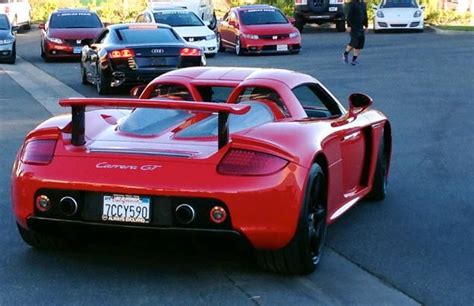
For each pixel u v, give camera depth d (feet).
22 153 17.80
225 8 151.12
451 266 18.52
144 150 16.97
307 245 17.13
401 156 32.27
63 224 16.97
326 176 18.44
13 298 16.28
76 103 16.99
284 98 19.51
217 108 16.24
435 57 73.87
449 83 56.24
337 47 87.56
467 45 84.89
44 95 51.85
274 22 83.10
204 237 16.29
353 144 21.25
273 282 17.28
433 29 107.34
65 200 16.74
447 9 133.69
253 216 16.12
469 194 25.98
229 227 16.15
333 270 18.13
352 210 23.88
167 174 16.24
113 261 18.62
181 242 17.04
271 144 16.61
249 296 16.42
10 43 75.05
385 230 21.65
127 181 16.30
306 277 17.62
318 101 21.63
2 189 26.09
